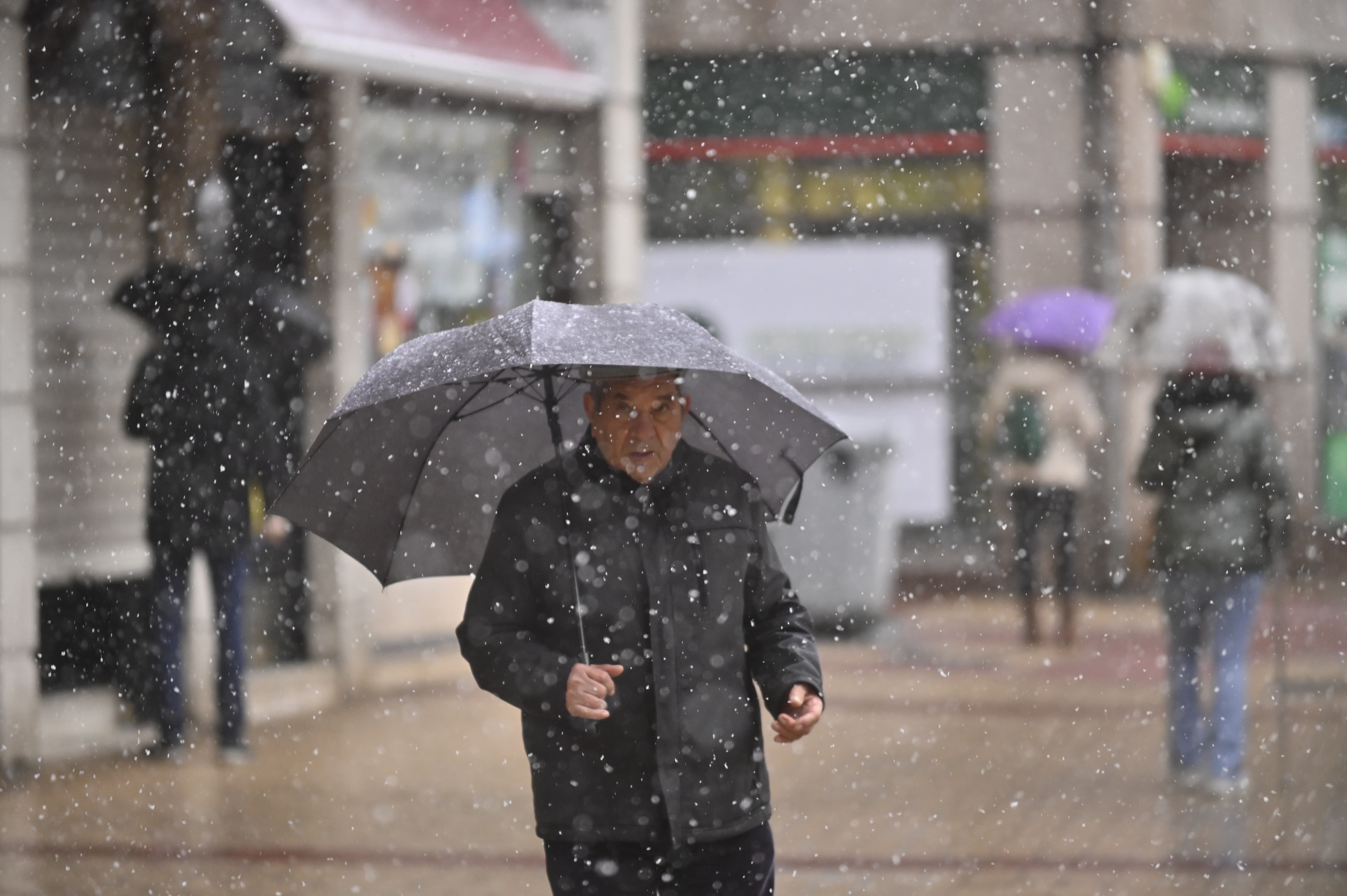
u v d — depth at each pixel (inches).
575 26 1765.5
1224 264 2434.8
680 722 482.3
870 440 1840.6
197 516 1163.9
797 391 523.5
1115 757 1120.2
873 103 2303.2
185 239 1316.4
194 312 1179.9
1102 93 2292.1
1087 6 2283.5
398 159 1579.7
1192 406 1054.4
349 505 518.9
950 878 821.2
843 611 1838.1
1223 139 2413.9
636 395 489.4
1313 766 1062.4
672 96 2289.6
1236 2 2390.5
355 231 1507.1
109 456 1266.0
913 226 2306.8
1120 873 828.0
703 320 2304.4
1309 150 2488.9
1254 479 1048.2
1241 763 1015.6
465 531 533.0
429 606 1588.3
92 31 1231.5
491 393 518.3
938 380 2277.3
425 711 1386.6
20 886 819.4
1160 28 2304.4
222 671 1160.8
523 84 1654.8
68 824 959.0
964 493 2262.6
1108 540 2186.3
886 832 918.4
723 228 2303.2
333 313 1486.2
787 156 2298.2
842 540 1838.1
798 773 1079.0
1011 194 2300.7
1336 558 2263.8
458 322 1667.1
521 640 485.4
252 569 1434.5
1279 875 821.2
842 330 2292.1
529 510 493.4
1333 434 2475.4
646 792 487.8
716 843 490.9
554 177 1788.9
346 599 1473.9
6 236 1147.3
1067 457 1749.5
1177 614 1043.3
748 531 497.4
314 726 1325.0
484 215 1697.8
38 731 1153.4
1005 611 1985.7
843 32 2281.0
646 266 2306.8
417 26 1536.7
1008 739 1190.9
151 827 957.2
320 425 1486.2
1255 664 1453.0
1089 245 2294.5
